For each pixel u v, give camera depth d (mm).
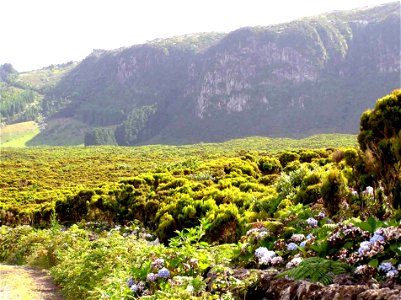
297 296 4219
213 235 9273
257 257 5883
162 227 11555
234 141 135625
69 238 13859
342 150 10328
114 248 9492
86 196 20062
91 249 10922
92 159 77812
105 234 14734
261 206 10062
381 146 6914
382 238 4734
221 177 19312
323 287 4094
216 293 5074
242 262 6062
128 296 5852
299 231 6527
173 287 5359
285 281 4574
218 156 54719
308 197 9125
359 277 4371
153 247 7215
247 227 8203
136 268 6586
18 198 29594
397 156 6520
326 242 5344
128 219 16844
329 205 7371
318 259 4734
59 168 60875
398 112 7145
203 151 99250
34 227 21766
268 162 22844
